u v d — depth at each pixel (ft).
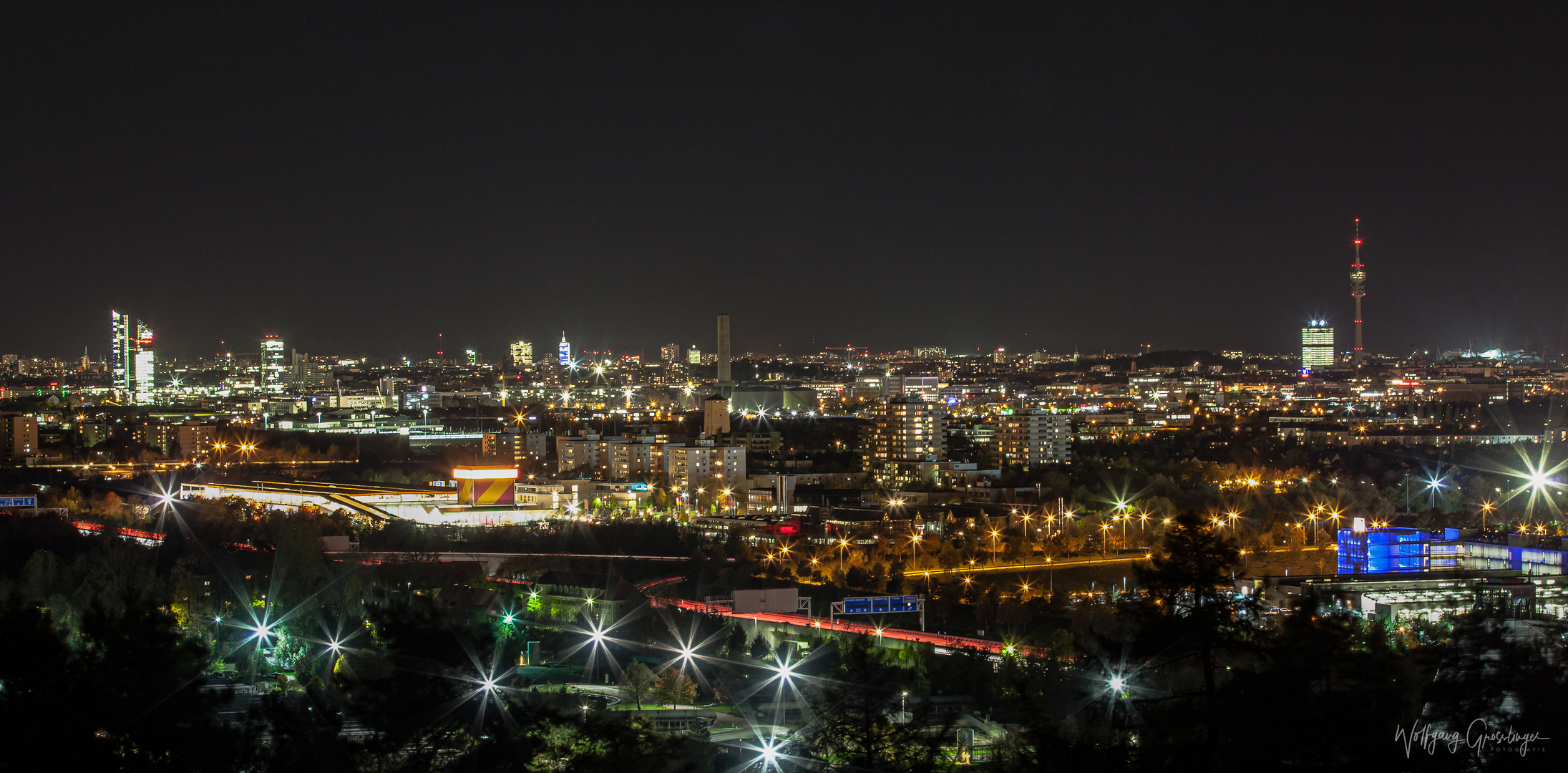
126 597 651.25
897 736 626.23
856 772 621.72
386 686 629.10
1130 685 524.52
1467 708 556.92
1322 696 511.40
